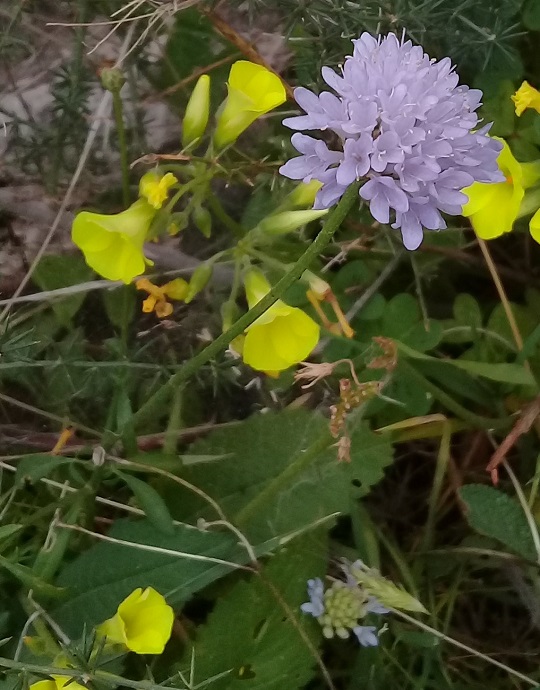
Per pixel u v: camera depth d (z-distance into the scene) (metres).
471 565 0.21
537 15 0.21
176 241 0.23
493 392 0.20
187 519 0.19
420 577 0.20
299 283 0.20
